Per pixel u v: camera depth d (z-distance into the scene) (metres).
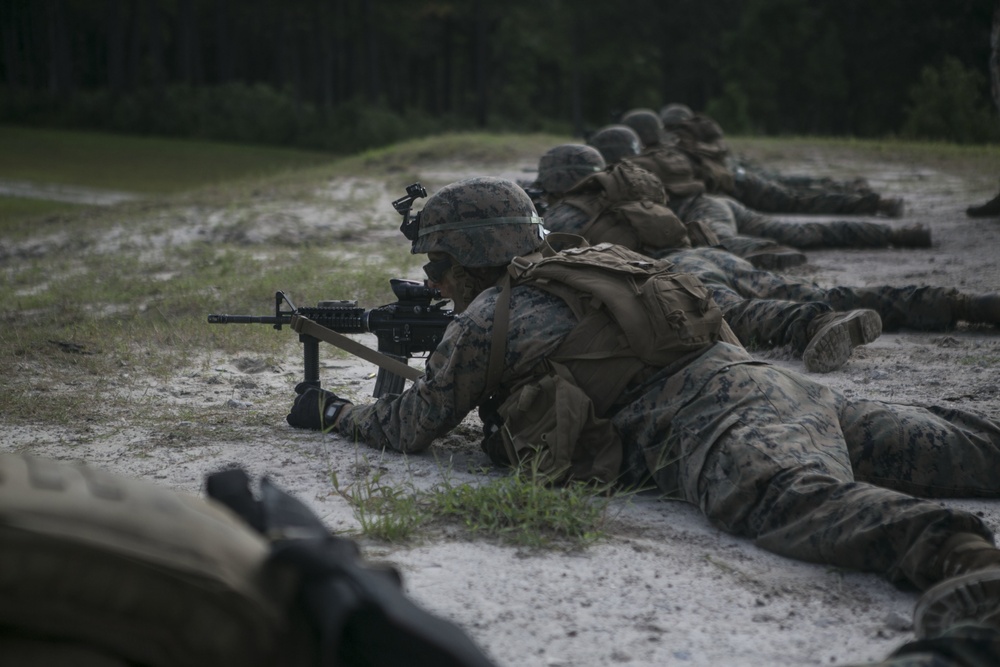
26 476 2.06
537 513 4.19
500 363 4.67
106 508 2.03
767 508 3.99
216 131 74.88
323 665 2.07
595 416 4.57
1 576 1.88
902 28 68.69
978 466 4.57
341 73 90.69
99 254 14.55
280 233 15.48
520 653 3.18
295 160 60.41
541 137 28.52
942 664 2.46
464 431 5.80
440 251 5.20
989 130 44.47
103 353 7.98
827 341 7.05
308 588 2.12
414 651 2.13
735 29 80.56
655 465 4.47
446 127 80.44
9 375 7.27
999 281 10.30
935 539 3.46
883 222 15.03
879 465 4.51
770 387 4.33
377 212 17.52
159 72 78.94
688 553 4.00
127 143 67.50
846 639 3.32
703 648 3.24
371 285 10.70
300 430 5.79
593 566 3.86
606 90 86.50
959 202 17.42
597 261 4.76
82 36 103.94
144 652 2.01
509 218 5.15
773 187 15.49
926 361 7.47
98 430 5.86
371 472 4.97
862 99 74.19
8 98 80.50
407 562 3.84
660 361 4.57
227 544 2.14
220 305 10.06
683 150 12.77
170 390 6.89
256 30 90.56
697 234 8.98
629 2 79.00
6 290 12.04
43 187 42.50
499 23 91.19
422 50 93.94
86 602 1.94
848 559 3.72
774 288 8.24
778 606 3.56
